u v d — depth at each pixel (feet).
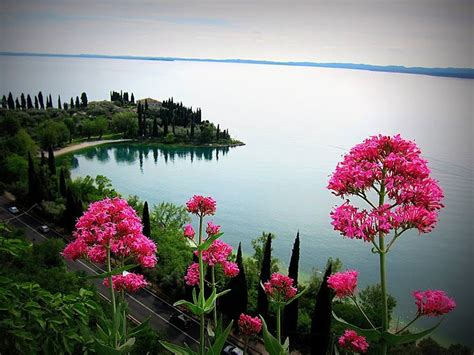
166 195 327.06
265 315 105.70
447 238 224.74
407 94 428.15
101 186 213.05
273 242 244.83
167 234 154.92
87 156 418.31
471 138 295.69
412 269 195.83
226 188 355.56
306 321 106.01
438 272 191.93
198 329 113.29
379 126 358.02
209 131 517.96
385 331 16.80
